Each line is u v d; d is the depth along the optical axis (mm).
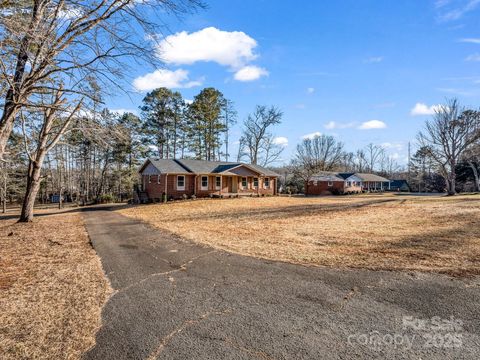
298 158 58156
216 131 40375
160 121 36688
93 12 6312
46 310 3947
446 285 4539
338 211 16938
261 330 3324
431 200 23672
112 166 40969
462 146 30844
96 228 11617
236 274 5387
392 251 6777
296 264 5945
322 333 3234
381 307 3842
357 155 71625
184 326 3457
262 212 17141
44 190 43625
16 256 6938
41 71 6238
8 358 2871
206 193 28391
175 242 8523
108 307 4031
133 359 2838
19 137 15062
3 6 5402
